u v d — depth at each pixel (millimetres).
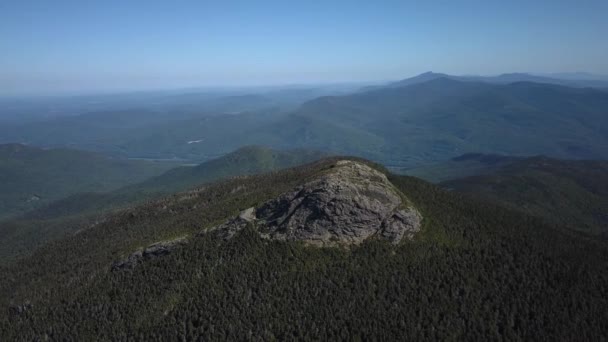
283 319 116938
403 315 115812
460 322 113438
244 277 129500
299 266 129875
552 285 126875
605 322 116562
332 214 136875
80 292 143375
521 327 113875
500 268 130625
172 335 117812
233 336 113312
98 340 122500
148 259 147750
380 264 130000
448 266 130125
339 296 121625
